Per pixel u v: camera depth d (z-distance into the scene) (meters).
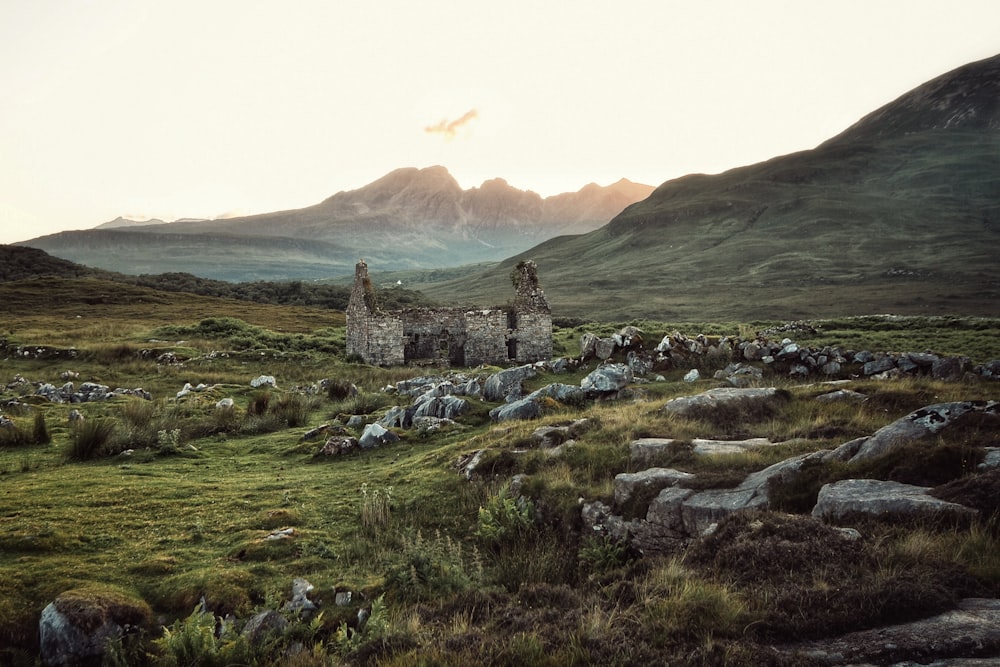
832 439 13.24
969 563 7.27
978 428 10.91
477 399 25.20
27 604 10.02
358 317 47.62
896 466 10.02
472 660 6.46
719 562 8.25
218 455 20.59
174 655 8.47
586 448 15.12
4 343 42.94
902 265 170.88
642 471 13.05
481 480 15.09
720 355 26.78
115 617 9.57
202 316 73.62
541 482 13.82
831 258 198.25
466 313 46.34
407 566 11.02
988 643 5.69
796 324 44.38
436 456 17.69
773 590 7.18
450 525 13.61
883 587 6.72
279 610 9.99
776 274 189.12
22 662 9.15
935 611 6.46
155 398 30.91
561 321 78.44
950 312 109.81
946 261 168.38
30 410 26.11
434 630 7.93
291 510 14.26
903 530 8.15
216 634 9.54
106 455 20.14
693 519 10.71
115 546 12.24
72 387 31.23
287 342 53.09
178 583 10.68
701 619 6.70
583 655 6.27
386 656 7.12
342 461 19.38
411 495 15.02
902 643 5.84
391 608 9.92
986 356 28.08
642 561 9.46
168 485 16.33
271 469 18.73
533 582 10.91
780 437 14.16
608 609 7.71
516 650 6.53
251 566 11.32
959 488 8.74
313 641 9.30
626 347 28.28
